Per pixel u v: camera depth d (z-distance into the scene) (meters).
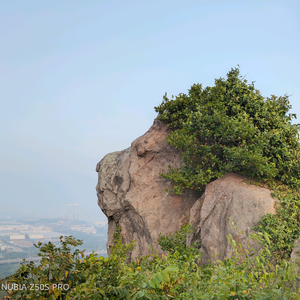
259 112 11.23
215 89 12.03
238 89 12.00
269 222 8.20
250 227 8.56
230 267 4.90
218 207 9.97
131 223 14.50
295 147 10.62
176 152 13.42
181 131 11.79
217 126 11.20
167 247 10.45
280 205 8.66
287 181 9.96
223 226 9.45
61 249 4.79
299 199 9.09
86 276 4.59
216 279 4.43
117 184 15.60
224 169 11.07
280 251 7.67
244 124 10.56
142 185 13.92
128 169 15.02
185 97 13.26
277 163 10.39
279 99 11.70
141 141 14.49
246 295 4.15
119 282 4.62
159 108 13.91
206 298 4.15
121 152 17.88
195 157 11.75
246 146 10.23
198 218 11.05
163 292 4.59
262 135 10.39
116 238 14.93
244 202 9.13
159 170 13.70
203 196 11.48
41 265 4.55
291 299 4.25
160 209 12.93
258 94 11.88
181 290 4.78
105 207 15.98
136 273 4.65
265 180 10.07
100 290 4.26
